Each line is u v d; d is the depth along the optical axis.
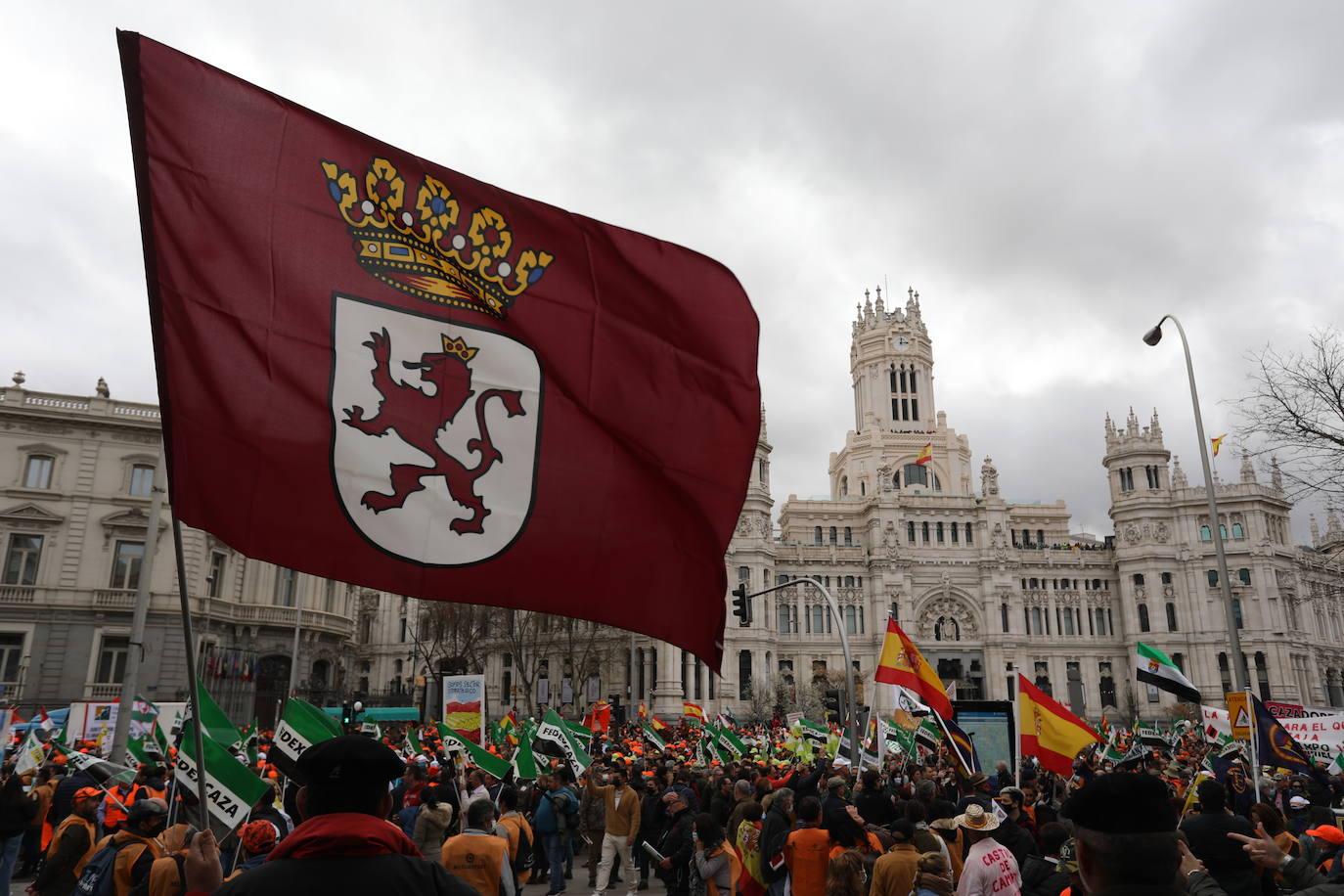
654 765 27.98
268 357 7.68
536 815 23.17
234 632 69.31
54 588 62.09
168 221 7.46
